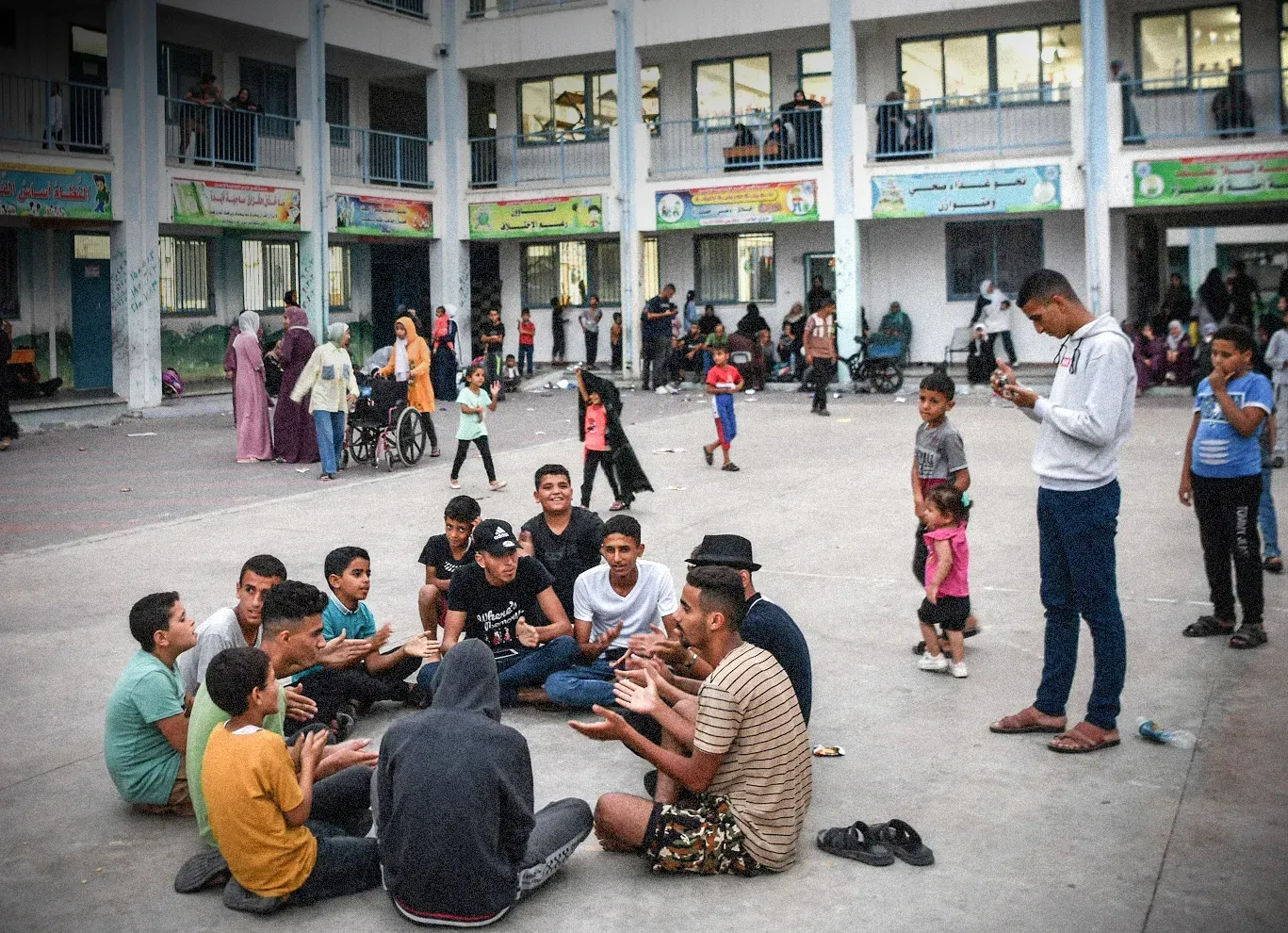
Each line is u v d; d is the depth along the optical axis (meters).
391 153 30.25
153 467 15.95
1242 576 7.22
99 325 23.34
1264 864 4.51
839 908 4.28
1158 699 6.37
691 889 4.47
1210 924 4.09
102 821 5.21
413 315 31.03
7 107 21.88
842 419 20.17
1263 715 6.07
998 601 8.51
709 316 27.30
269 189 25.06
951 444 7.42
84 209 21.64
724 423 14.74
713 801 4.57
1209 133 23.30
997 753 5.72
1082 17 23.73
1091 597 5.70
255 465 16.11
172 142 24.78
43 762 5.89
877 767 5.59
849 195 25.92
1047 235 26.56
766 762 4.52
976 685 6.75
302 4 25.72
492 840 4.10
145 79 22.55
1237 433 7.13
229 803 4.25
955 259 27.39
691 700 4.95
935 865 4.59
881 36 27.22
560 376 28.94
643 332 26.48
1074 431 5.60
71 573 9.88
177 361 25.17
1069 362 5.75
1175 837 4.76
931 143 27.00
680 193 27.42
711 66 28.88
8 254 22.02
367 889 4.54
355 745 4.76
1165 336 24.41
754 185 26.73
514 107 30.67
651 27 27.45
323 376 14.48
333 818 4.82
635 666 5.73
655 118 29.50
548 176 30.41
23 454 17.48
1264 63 24.70
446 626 6.46
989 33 26.47
